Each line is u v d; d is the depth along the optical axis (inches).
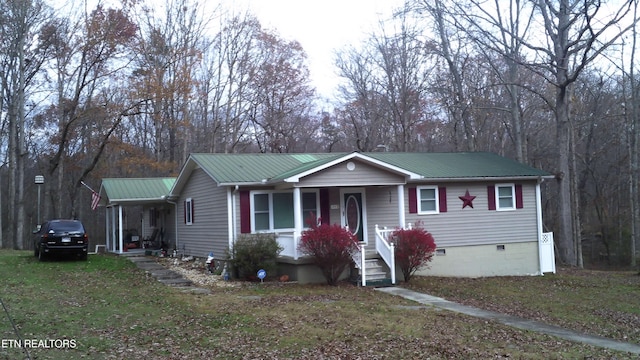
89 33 1317.7
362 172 756.0
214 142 1694.1
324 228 690.2
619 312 604.4
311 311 507.5
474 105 1363.2
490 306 600.7
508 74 1368.1
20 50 1277.1
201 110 1740.9
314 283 708.7
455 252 875.4
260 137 1788.9
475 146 1469.0
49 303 514.3
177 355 358.0
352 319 474.6
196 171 890.1
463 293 687.1
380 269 740.0
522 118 1307.8
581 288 781.9
